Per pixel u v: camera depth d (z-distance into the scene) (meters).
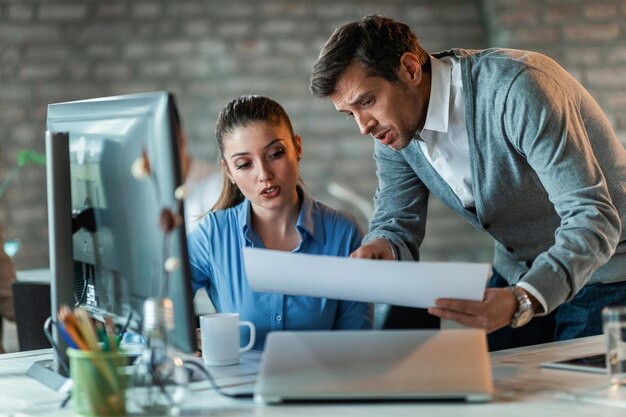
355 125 5.22
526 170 1.97
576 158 1.77
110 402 1.22
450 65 1.97
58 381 1.46
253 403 1.28
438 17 5.23
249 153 1.86
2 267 2.97
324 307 1.88
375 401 1.27
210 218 1.97
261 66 5.11
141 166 1.25
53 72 4.95
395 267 1.37
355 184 5.23
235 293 1.91
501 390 1.32
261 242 1.93
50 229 1.50
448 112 1.98
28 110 4.94
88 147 1.50
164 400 1.23
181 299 1.31
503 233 2.12
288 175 1.89
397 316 1.91
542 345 1.73
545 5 5.05
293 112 5.16
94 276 1.57
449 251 5.31
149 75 5.03
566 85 1.89
